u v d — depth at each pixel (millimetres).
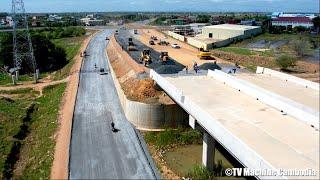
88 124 53062
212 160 39219
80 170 39188
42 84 84062
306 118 32188
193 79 52000
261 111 35906
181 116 51750
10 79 91938
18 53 102125
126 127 52094
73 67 96625
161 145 46875
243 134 29750
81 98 65938
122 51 104250
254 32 148875
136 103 52594
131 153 43688
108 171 39000
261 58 95875
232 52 106750
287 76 51938
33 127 57125
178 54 98188
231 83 47062
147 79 59469
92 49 126062
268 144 27719
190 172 39406
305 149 26781
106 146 45531
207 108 37219
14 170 41938
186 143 47750
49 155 43969
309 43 129000
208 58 89562
